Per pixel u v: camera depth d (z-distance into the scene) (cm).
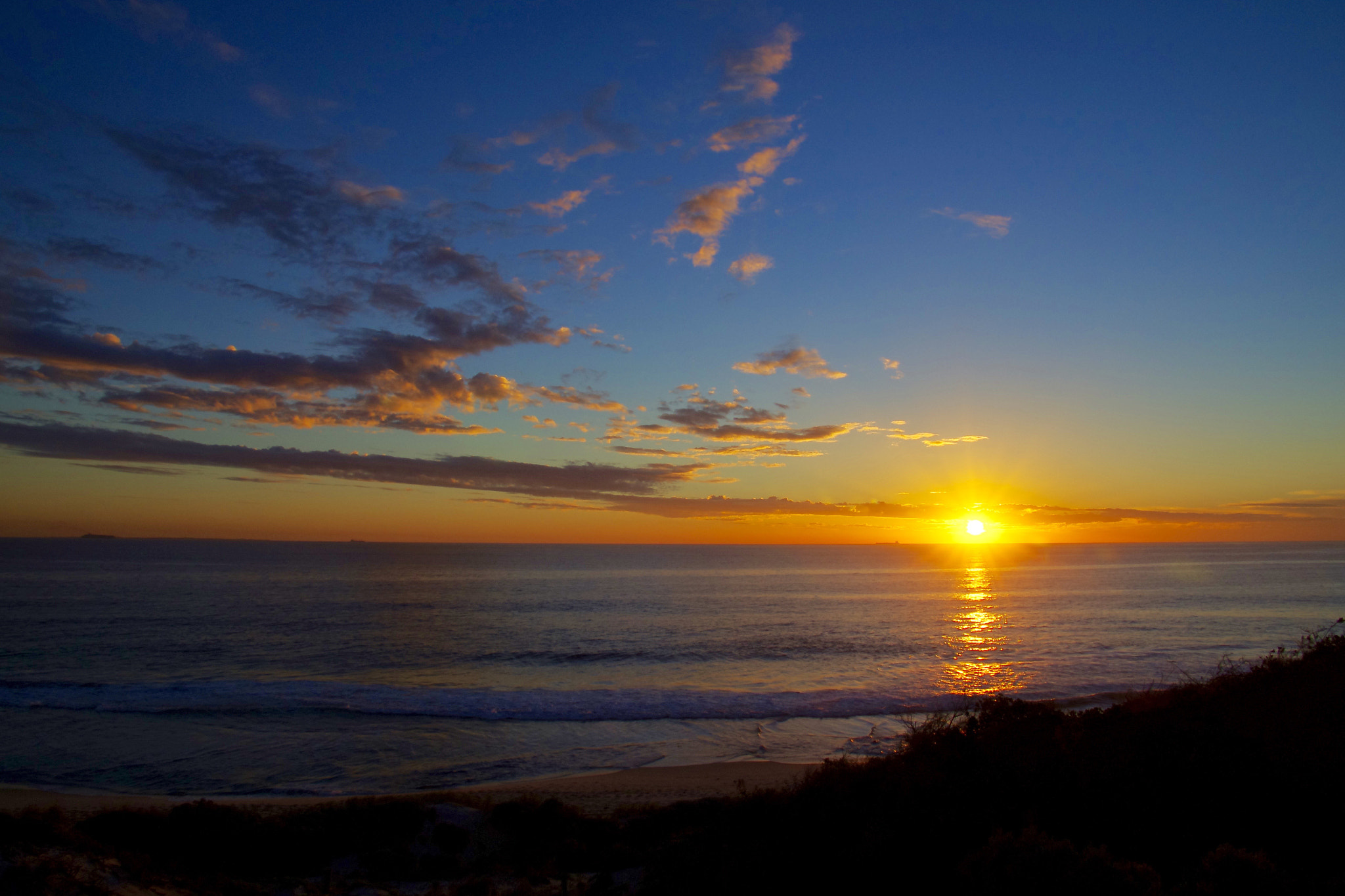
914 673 3531
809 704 2752
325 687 3100
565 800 1588
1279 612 6456
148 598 7331
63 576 10288
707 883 792
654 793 1653
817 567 16738
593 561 19475
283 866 1161
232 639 4662
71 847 994
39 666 3681
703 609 6906
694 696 2911
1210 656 4031
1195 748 905
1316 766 830
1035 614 6406
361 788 1762
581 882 1033
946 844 755
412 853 1209
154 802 1617
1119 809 800
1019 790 882
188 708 2645
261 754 2067
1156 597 8269
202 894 960
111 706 2686
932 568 16075
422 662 3894
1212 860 597
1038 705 1364
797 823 890
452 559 19062
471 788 1747
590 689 3128
